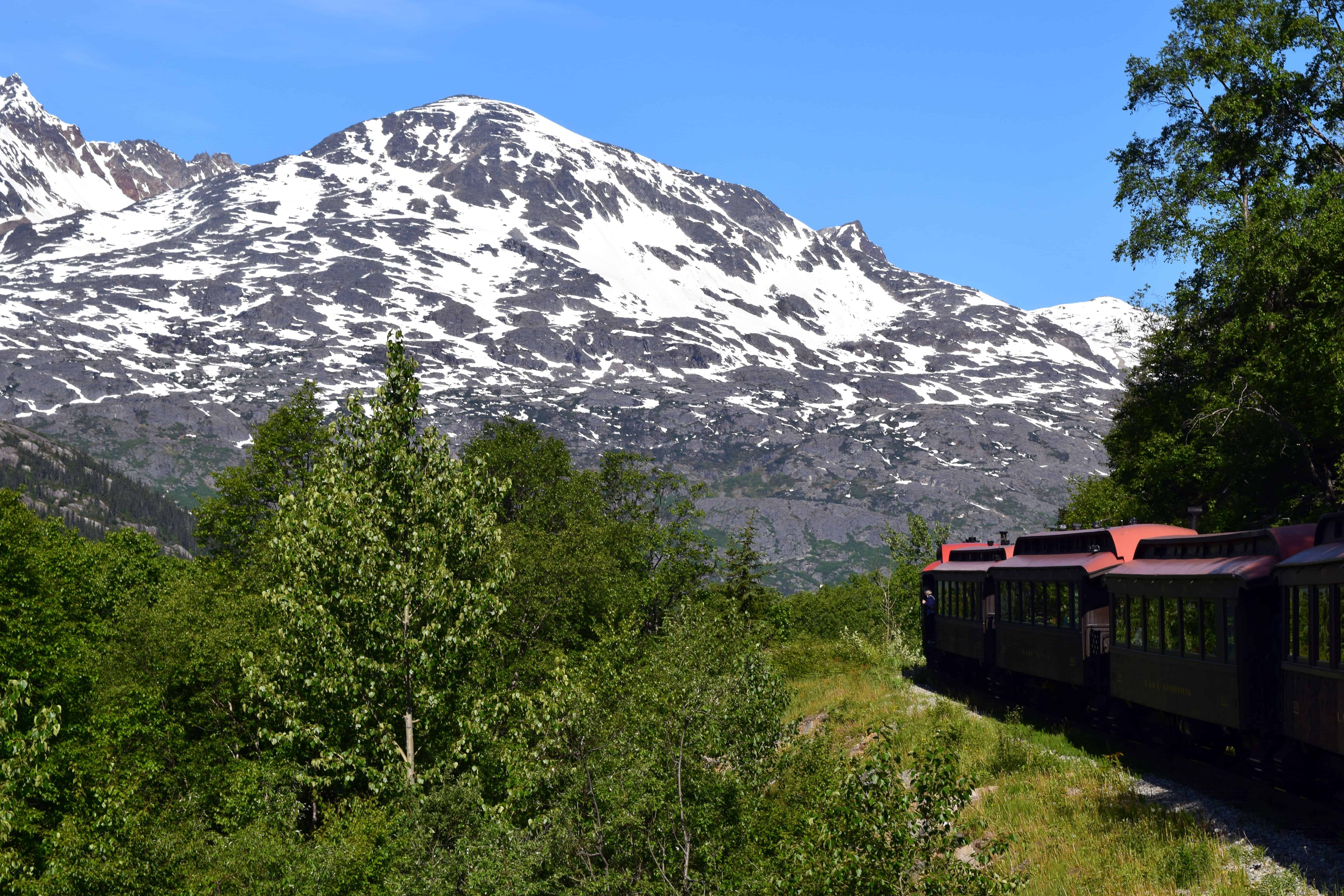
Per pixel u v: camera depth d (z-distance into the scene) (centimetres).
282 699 3466
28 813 3606
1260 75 4641
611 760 2003
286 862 2602
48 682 4350
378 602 3497
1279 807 1995
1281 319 4041
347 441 3775
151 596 6172
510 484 3850
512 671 4372
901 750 2972
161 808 4028
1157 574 2628
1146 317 5169
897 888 1370
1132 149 5006
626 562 6950
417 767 3450
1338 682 1836
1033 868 1931
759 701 2205
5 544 4706
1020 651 3578
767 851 1986
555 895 1981
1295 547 2145
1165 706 2547
